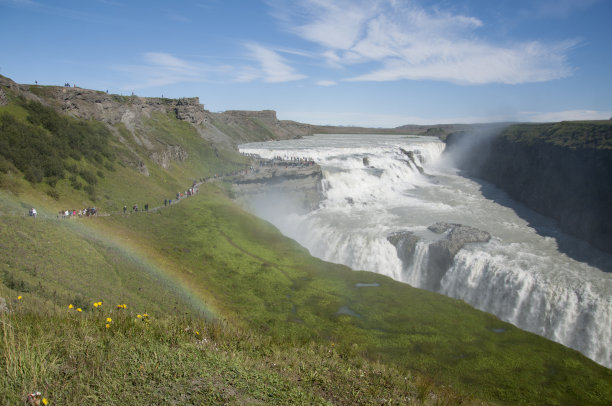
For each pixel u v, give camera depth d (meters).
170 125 110.88
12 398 9.02
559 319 50.59
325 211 83.12
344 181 94.62
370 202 90.06
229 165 106.06
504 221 77.12
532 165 92.50
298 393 12.40
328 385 14.29
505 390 30.28
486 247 63.09
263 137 191.00
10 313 14.23
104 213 55.28
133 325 15.04
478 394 29.33
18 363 10.20
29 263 32.25
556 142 86.88
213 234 60.84
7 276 27.83
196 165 98.38
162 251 50.75
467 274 58.75
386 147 139.50
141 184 71.44
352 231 70.94
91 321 14.80
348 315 41.88
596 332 48.00
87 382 10.24
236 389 11.62
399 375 18.45
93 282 33.91
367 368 17.95
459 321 41.62
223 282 47.53
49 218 44.12
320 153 125.12
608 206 64.56
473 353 35.53
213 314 36.72
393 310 43.44
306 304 44.19
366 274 54.19
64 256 36.78
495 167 111.81
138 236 52.47
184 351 13.48
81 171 60.31
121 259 41.66
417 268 63.03
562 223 73.44
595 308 48.69
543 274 54.34
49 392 9.64
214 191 83.75
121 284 36.44
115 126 85.19
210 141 114.69
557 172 81.56
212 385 11.42
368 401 13.63
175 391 10.69
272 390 12.12
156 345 13.44
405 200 92.44
